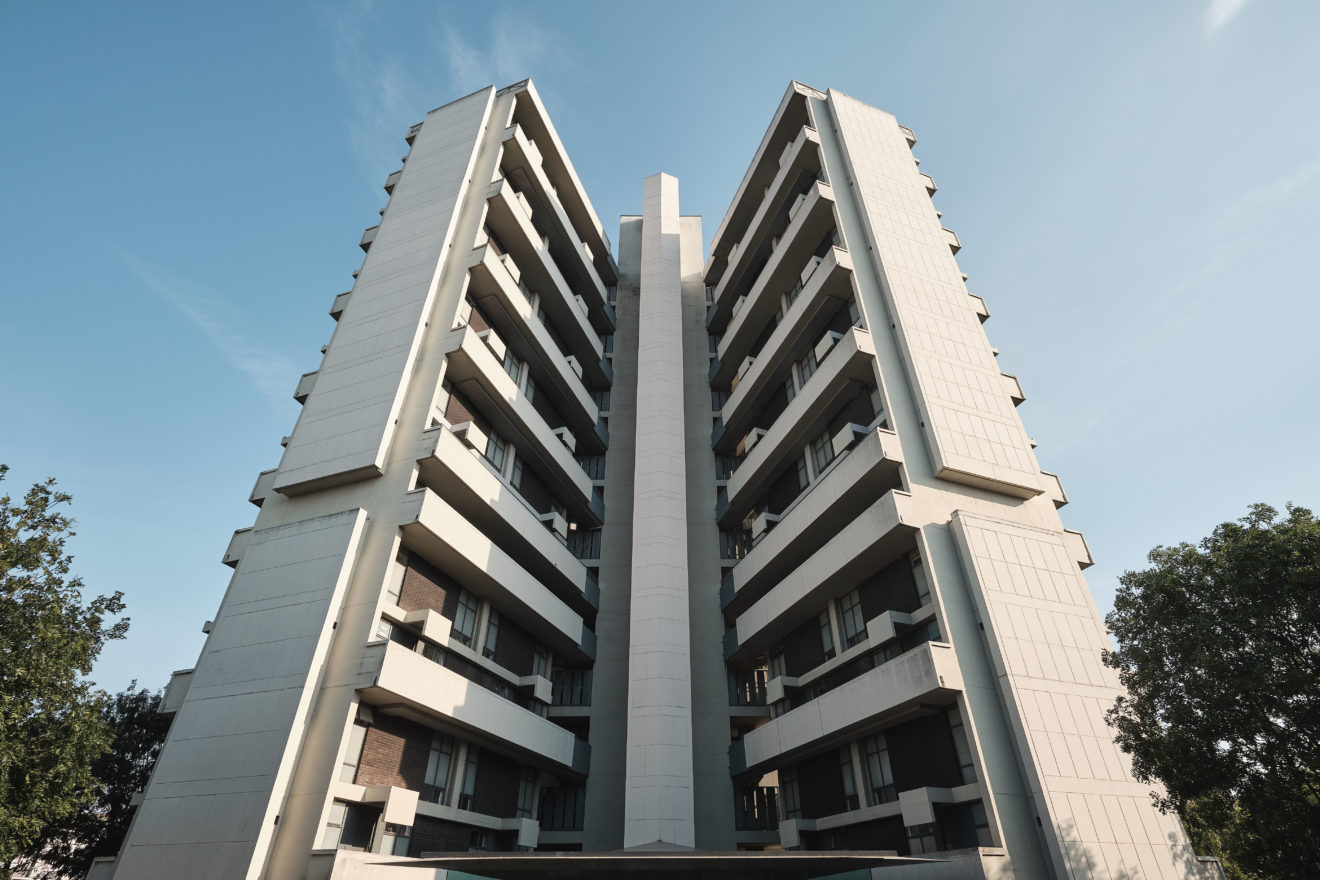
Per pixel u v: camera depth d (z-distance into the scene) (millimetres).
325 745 22125
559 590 36844
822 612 31594
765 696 36188
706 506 42531
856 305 34406
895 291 33688
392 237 36906
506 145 41562
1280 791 16609
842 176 39656
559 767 31922
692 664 36469
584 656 36594
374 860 20156
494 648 31531
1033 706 22516
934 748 23781
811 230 38844
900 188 39719
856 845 26141
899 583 27438
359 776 22969
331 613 24172
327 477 28297
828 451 34188
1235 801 18156
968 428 29812
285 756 21469
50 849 35344
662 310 46062
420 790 25297
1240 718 17234
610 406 47906
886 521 26562
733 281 48656
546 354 39062
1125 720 20406
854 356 31312
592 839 31844
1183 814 19797
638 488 39000
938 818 22062
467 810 27141
